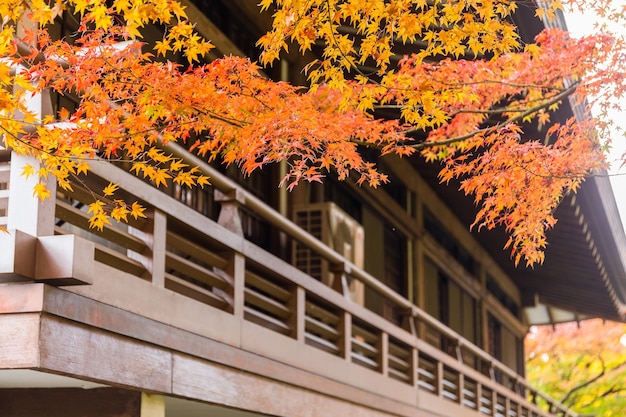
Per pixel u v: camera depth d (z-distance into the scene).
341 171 6.48
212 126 5.89
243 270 7.86
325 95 6.59
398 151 6.68
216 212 10.55
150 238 6.61
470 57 8.27
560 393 33.16
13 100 5.21
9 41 5.23
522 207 6.70
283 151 6.11
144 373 6.25
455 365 13.66
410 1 5.77
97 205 5.64
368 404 10.11
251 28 11.06
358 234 12.64
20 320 5.35
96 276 5.85
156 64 5.50
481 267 20.09
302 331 8.88
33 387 6.50
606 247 15.73
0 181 5.76
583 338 32.62
